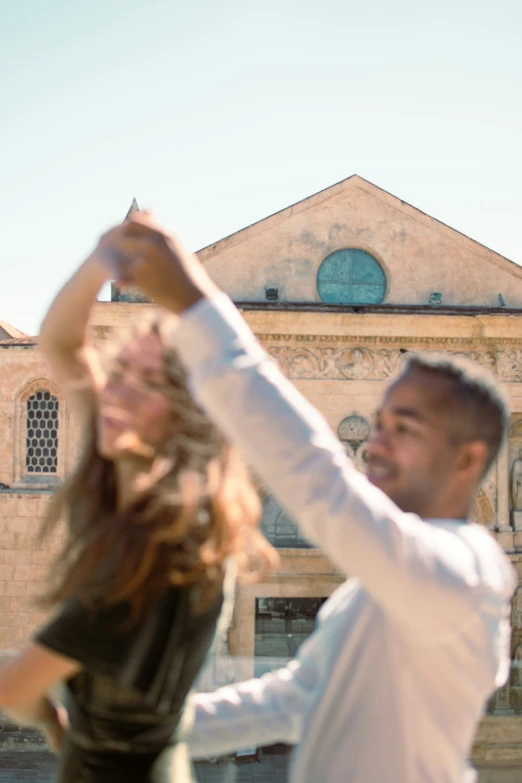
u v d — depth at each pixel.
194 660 2.39
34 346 35.31
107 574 2.14
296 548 32.72
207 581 2.27
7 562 34.41
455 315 33.66
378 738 2.47
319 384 33.84
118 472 2.38
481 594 2.34
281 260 34.88
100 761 2.40
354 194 35.28
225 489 2.24
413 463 2.61
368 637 2.57
